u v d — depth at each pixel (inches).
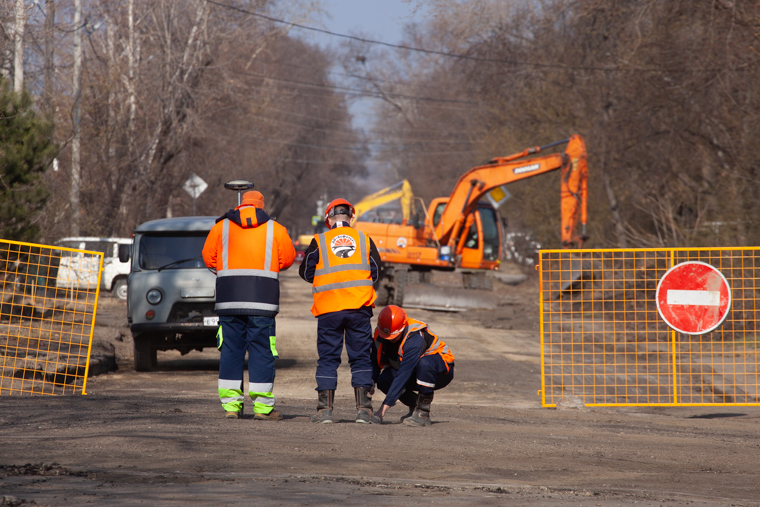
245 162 4832.7
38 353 1432.1
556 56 3818.9
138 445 652.7
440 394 1385.3
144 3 3641.7
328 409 873.5
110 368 1560.0
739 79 2379.4
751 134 2421.3
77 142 2640.3
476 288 3270.2
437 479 572.4
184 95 3722.9
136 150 3376.0
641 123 2832.2
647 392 1362.0
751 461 730.8
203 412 927.7
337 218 891.4
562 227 2891.2
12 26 2245.3
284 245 894.4
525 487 548.4
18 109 1903.3
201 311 1499.8
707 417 1197.1
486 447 739.4
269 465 594.6
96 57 3277.6
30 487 489.4
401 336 889.5
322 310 868.6
